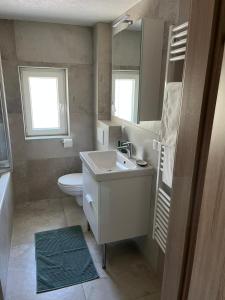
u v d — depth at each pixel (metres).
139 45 1.79
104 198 1.88
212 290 0.66
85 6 2.14
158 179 1.81
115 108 2.65
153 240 2.06
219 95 0.59
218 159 0.61
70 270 2.04
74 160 3.27
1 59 2.64
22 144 2.96
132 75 1.99
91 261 2.15
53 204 3.14
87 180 2.17
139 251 2.33
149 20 1.68
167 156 1.62
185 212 0.77
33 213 2.91
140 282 1.95
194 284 0.76
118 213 1.97
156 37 1.73
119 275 2.02
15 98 2.79
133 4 2.08
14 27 2.60
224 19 0.58
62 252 2.25
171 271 0.90
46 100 3.09
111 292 1.85
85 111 3.17
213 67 0.61
